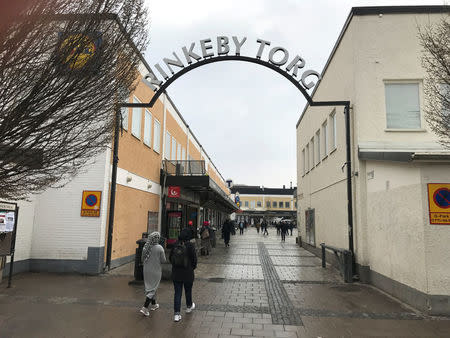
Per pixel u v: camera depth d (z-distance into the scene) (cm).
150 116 1504
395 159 731
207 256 1541
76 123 421
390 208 806
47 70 377
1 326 548
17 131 380
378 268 880
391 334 534
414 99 1045
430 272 640
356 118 1032
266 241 2677
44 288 816
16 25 356
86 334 520
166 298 741
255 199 8025
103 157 1050
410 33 1054
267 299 745
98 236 1020
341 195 1180
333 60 1299
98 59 417
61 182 1039
